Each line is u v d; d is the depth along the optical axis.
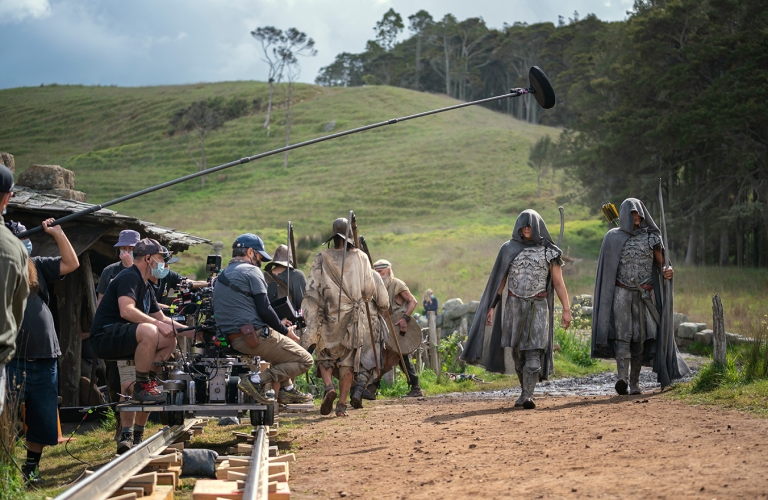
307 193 67.50
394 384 12.03
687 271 37.00
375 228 56.47
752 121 40.06
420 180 68.56
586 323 19.81
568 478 4.08
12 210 9.71
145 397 5.90
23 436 5.80
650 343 8.98
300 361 6.19
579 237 48.38
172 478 4.73
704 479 3.76
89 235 9.91
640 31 45.91
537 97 7.80
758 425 5.50
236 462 5.15
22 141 98.25
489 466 4.70
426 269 38.16
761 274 35.16
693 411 6.54
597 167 47.88
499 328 8.68
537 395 10.92
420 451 5.54
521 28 121.25
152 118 101.06
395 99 103.88
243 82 121.50
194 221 59.69
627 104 45.78
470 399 10.67
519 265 8.32
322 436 6.96
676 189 44.50
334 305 7.79
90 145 95.94
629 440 5.19
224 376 6.05
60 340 9.68
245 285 6.06
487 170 70.31
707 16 44.00
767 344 8.23
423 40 135.50
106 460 6.23
